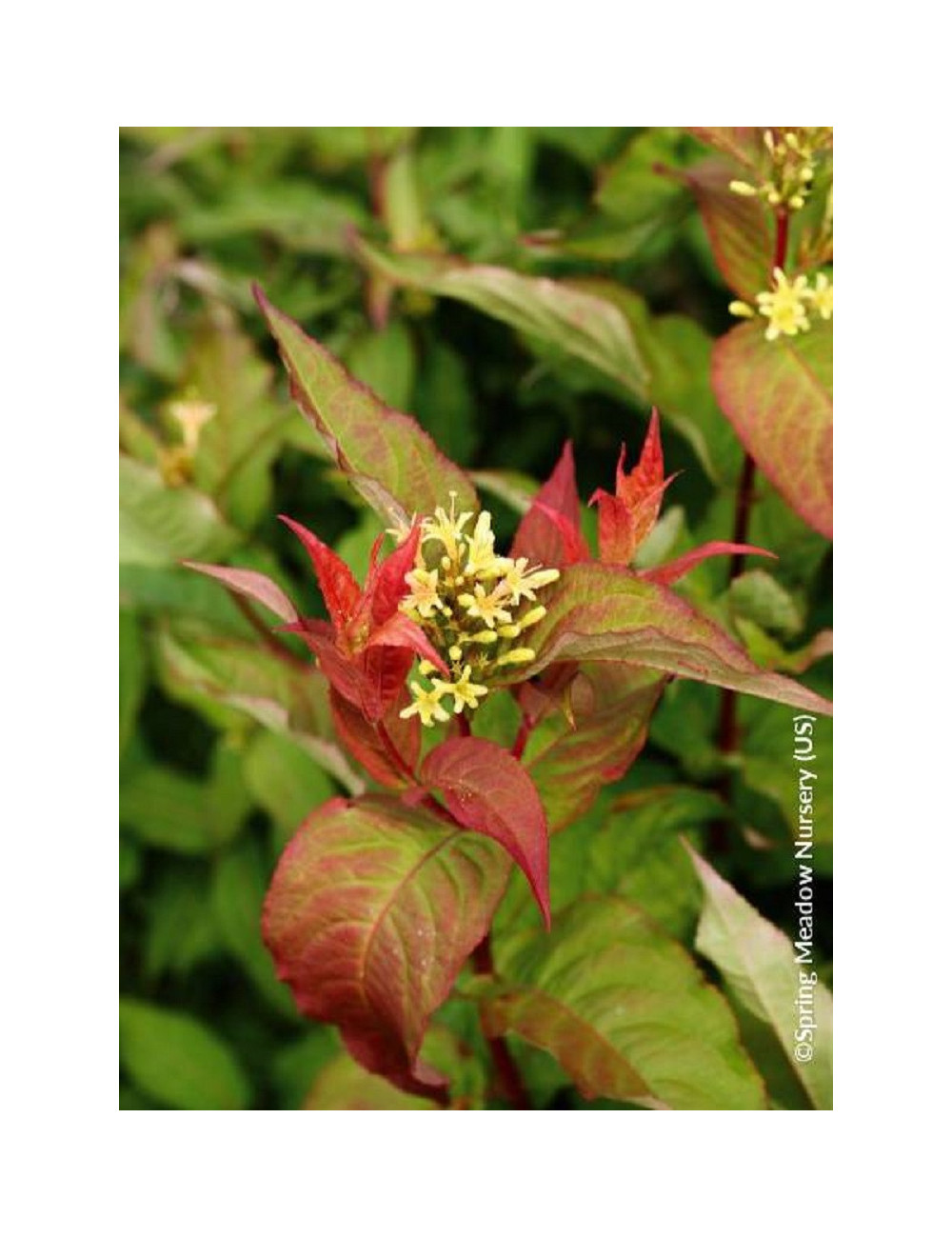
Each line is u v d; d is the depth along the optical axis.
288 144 0.92
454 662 0.56
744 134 0.67
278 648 0.74
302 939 0.57
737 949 0.64
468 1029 0.68
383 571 0.54
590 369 0.77
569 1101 0.69
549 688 0.58
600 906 0.63
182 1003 0.81
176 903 0.82
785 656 0.68
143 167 0.90
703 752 0.72
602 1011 0.61
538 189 0.90
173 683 0.80
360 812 0.59
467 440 0.83
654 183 0.74
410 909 0.57
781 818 0.73
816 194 0.68
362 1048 0.57
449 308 0.85
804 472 0.64
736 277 0.68
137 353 0.88
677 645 0.53
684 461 0.78
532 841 0.54
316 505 0.84
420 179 0.88
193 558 0.77
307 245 0.87
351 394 0.59
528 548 0.60
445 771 0.56
